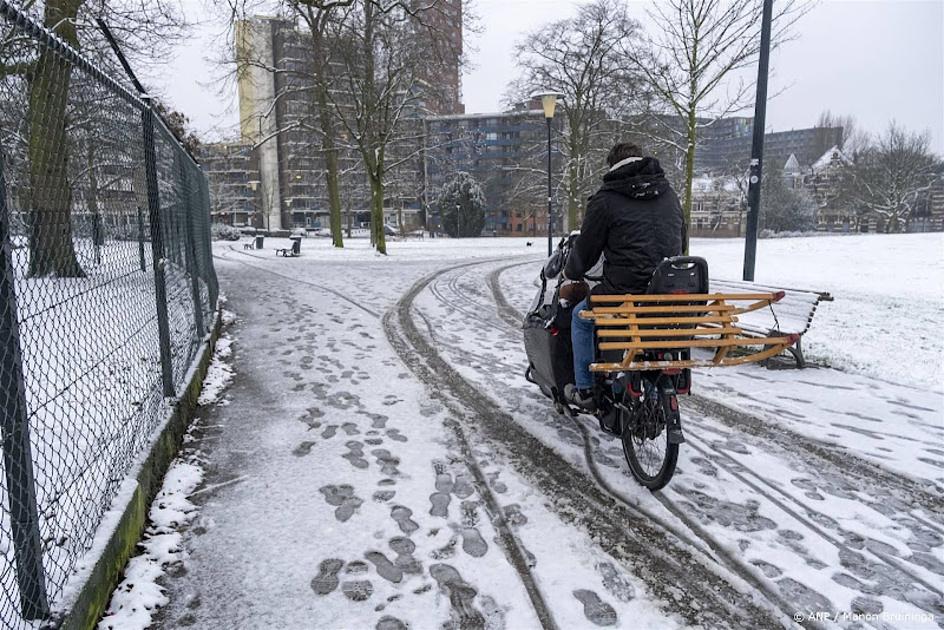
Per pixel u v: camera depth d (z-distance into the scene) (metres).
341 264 20.06
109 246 3.33
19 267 2.27
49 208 2.54
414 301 11.05
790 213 71.56
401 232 59.81
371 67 22.41
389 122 24.56
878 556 2.95
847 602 2.60
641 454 3.69
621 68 17.62
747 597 2.63
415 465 3.94
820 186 77.50
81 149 2.89
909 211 60.19
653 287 3.32
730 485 3.67
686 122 13.09
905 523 3.27
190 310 6.25
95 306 3.11
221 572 2.77
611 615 2.50
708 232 75.88
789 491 3.61
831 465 3.98
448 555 2.92
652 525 3.21
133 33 13.03
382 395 5.42
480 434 4.49
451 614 2.49
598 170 30.11
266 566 2.81
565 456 4.09
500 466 3.94
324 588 2.66
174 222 5.66
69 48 2.53
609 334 3.07
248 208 83.19
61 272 2.68
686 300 3.24
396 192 52.84
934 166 62.81
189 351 5.53
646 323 3.15
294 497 3.49
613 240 3.52
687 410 5.04
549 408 5.08
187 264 6.30
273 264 20.12
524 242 42.44
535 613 2.50
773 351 3.31
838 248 22.36
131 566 2.75
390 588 2.66
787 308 6.48
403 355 6.91
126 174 3.69
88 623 2.28
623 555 2.94
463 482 3.70
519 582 2.71
